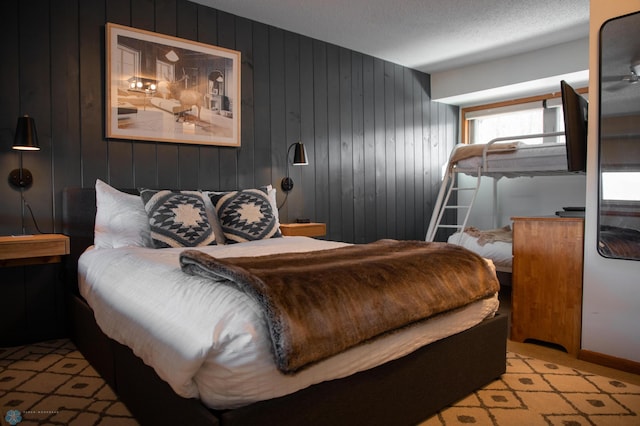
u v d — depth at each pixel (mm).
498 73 4641
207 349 1173
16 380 2098
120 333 1728
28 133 2449
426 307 1633
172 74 3178
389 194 4773
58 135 2760
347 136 4355
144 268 1865
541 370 2258
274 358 1217
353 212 4434
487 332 2023
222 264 1452
